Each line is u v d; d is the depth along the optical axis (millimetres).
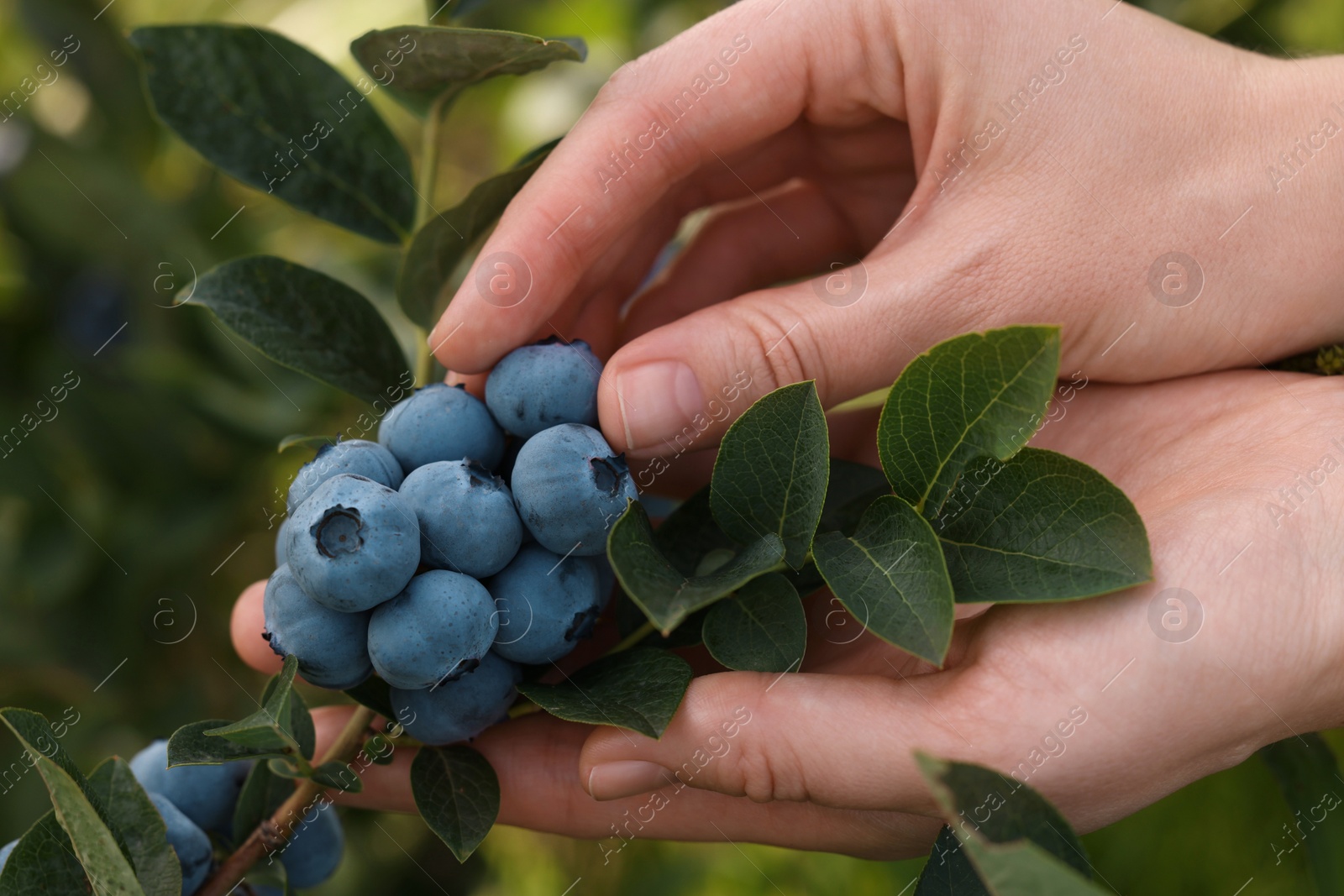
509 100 606
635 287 430
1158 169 366
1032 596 310
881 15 377
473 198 358
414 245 358
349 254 540
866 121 402
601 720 317
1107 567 309
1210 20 442
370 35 344
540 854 510
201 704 478
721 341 354
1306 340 373
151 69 355
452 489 320
